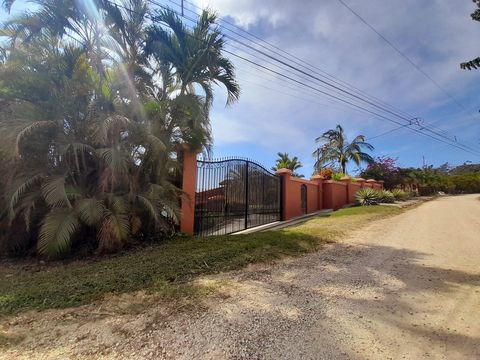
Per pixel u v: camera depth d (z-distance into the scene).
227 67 8.62
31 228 6.62
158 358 2.73
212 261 5.70
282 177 13.67
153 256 6.00
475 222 11.41
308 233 8.67
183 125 8.23
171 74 8.46
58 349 2.87
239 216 10.67
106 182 6.52
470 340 3.04
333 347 2.91
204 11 8.19
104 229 6.24
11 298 3.92
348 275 5.15
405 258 6.26
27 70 6.44
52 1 6.76
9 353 2.79
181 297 4.10
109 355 2.77
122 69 7.38
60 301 3.87
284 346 2.93
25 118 6.12
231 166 10.54
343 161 28.72
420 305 3.90
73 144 6.27
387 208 16.56
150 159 7.58
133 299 4.02
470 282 4.75
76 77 6.71
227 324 3.37
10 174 6.36
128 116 7.05
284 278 5.00
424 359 2.71
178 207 7.82
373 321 3.46
